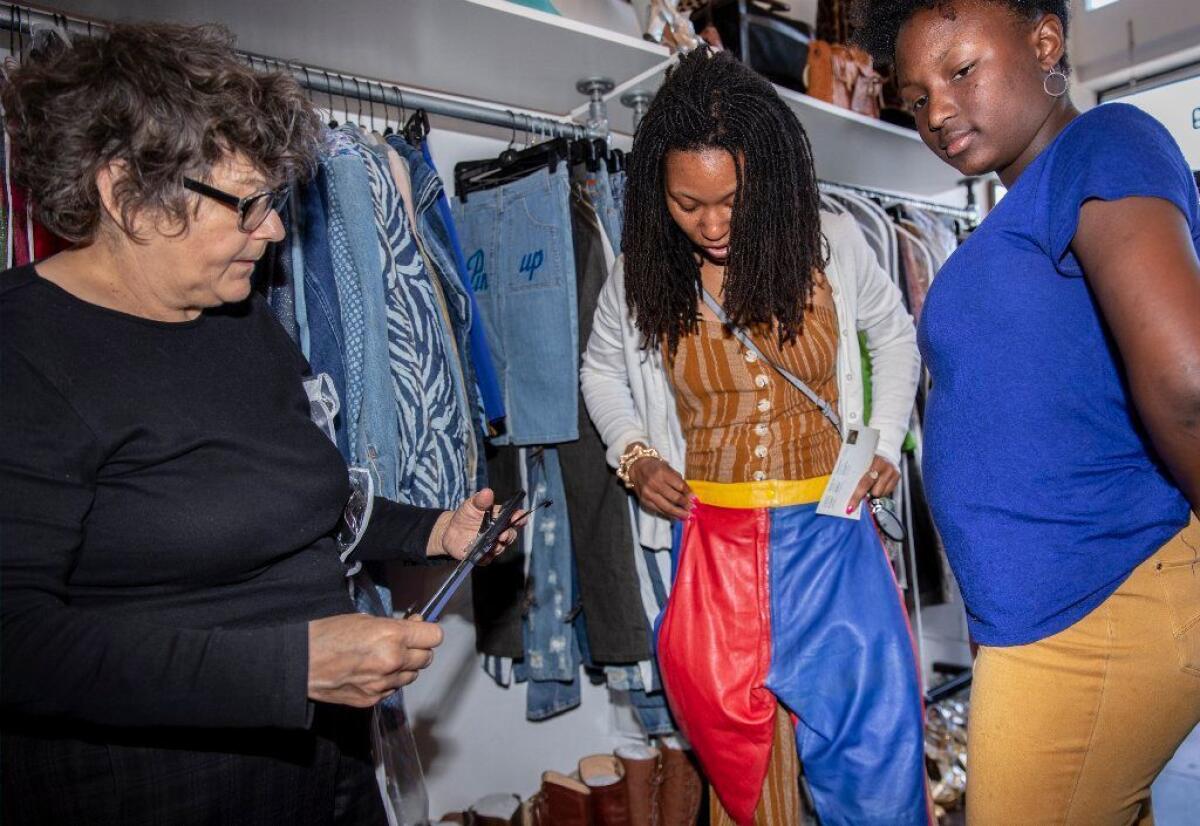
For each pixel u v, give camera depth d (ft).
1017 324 2.57
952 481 2.83
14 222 3.21
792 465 4.16
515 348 5.35
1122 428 2.52
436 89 5.85
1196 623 2.52
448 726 6.24
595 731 7.13
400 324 4.25
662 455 4.56
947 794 6.53
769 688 4.09
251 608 2.57
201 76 2.25
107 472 2.27
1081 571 2.59
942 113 2.65
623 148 7.11
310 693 2.14
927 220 7.54
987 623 2.81
